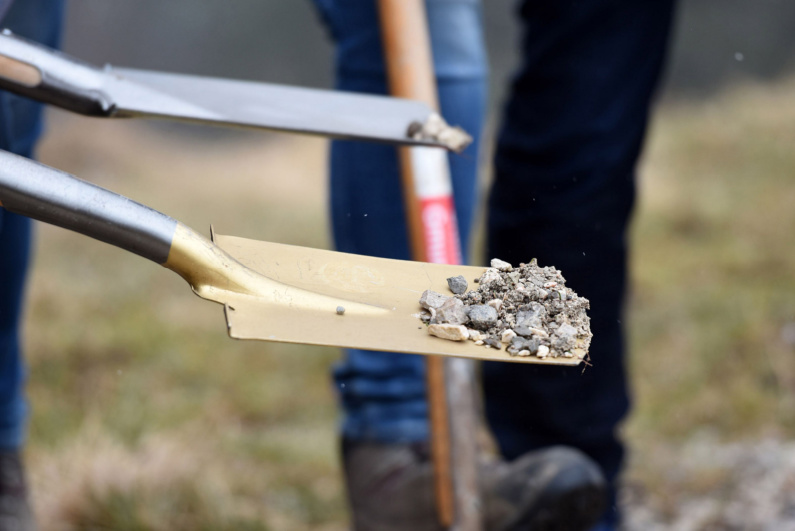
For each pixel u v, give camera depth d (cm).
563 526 286
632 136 301
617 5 292
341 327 225
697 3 2773
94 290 606
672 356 484
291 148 1650
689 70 2698
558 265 303
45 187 225
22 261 305
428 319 228
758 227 690
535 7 299
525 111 303
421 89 266
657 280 604
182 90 255
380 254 293
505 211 308
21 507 315
